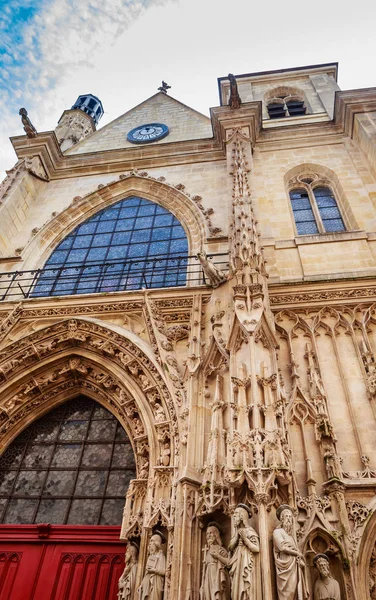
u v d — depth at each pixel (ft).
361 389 33.47
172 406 33.73
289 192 61.62
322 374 34.88
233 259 39.60
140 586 25.27
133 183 67.15
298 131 68.74
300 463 29.19
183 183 63.98
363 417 31.73
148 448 33.91
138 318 42.57
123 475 36.35
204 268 42.29
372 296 39.42
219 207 57.47
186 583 23.50
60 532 33.55
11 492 37.01
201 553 24.82
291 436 30.78
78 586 30.83
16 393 40.96
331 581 22.90
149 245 57.11
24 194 64.44
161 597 24.63
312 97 86.02
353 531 25.76
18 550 33.30
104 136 84.64
